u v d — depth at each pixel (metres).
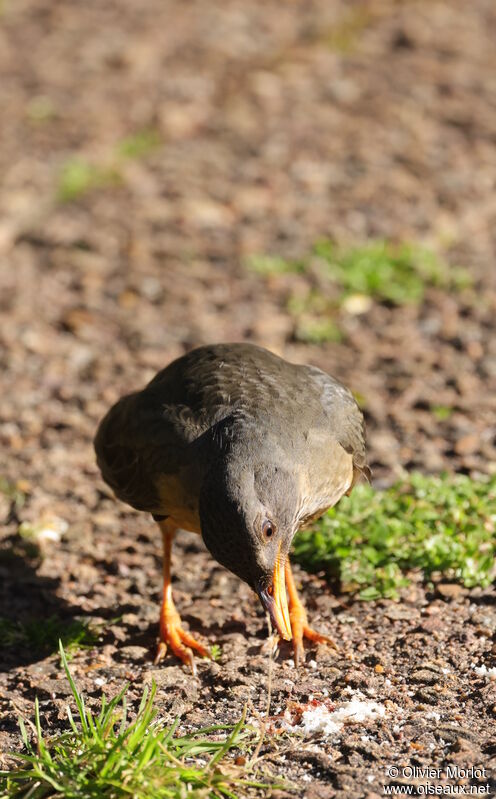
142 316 15.33
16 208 18.17
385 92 21.14
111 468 9.37
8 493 11.70
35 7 26.84
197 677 8.58
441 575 9.70
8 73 23.28
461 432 12.30
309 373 9.24
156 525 11.15
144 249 16.84
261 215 17.55
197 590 10.05
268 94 21.41
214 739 7.60
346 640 8.96
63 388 13.77
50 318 15.36
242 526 7.63
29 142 20.45
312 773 7.17
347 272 15.77
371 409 12.80
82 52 24.05
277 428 8.18
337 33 23.80
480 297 15.23
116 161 19.42
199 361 9.01
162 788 6.73
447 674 8.27
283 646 8.91
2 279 16.30
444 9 24.81
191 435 8.38
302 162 18.95
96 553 10.64
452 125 19.94
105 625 9.45
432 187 18.03
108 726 7.25
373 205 17.61
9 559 10.55
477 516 10.31
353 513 10.43
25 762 7.35
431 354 14.05
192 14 25.66
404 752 7.32
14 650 9.16
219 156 19.36
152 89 22.06
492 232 16.77
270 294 15.68
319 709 7.85
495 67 21.98
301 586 9.86
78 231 17.42
